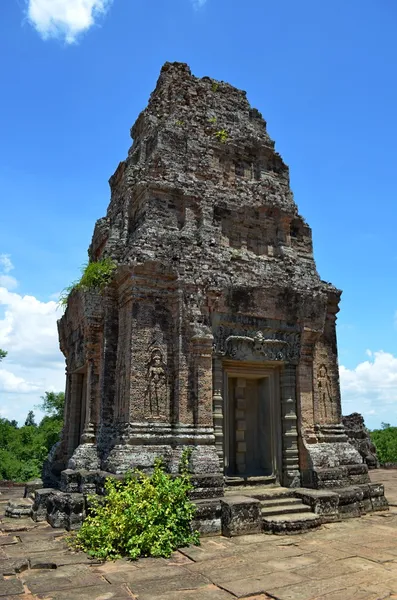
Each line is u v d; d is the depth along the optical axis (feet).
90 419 52.47
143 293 48.73
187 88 62.95
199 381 47.09
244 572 29.99
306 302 55.83
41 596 25.85
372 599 25.26
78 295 58.13
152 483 37.78
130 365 46.55
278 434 53.21
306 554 34.06
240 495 44.34
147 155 60.80
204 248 52.95
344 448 54.54
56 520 42.75
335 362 58.49
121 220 58.80
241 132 63.10
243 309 51.96
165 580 28.53
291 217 61.00
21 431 164.66
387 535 39.70
